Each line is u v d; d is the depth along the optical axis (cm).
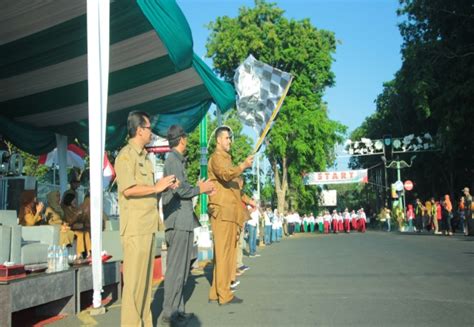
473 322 497
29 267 621
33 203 889
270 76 912
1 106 1059
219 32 3581
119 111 1148
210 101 1155
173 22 717
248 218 762
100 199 599
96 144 596
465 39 2962
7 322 469
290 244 2180
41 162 1756
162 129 1202
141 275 449
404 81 3219
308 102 3675
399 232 3294
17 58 839
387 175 5434
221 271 636
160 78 990
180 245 538
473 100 2780
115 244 845
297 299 648
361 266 1016
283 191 3919
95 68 601
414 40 3162
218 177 639
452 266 963
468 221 2161
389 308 571
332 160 4038
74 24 752
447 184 4078
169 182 453
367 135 5678
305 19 3622
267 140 3578
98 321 555
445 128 2852
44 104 1059
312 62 3656
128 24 763
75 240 866
